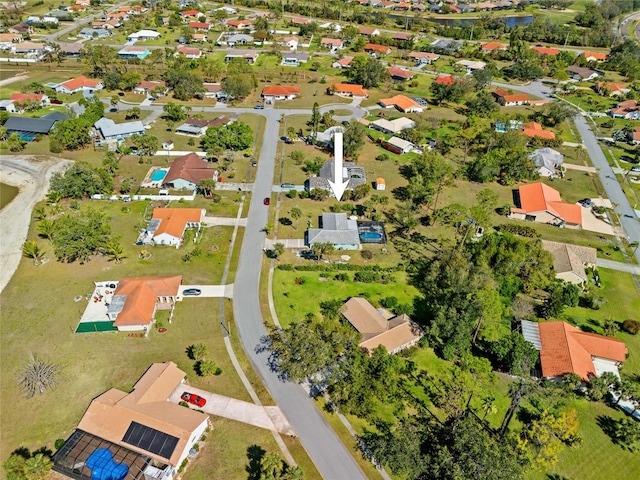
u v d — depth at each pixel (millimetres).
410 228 113312
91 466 58781
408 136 159000
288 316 86500
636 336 86188
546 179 141125
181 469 60562
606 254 108500
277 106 187750
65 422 66500
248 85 189000
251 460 62312
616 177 143125
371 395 68500
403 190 131000
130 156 143875
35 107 172250
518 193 132250
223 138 143625
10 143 144625
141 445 61000
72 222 98625
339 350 74750
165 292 88062
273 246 105688
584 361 77125
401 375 76000
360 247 106688
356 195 124312
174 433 61375
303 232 110812
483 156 137625
